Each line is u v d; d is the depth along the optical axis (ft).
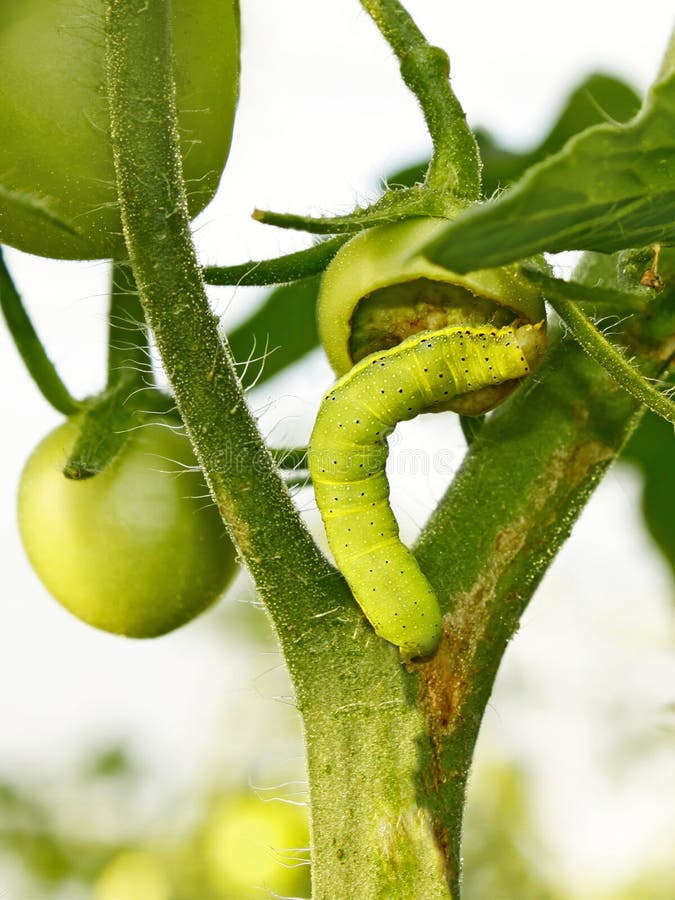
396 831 0.79
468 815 1.86
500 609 0.82
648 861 1.84
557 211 0.70
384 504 0.82
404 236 0.80
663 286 0.83
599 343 0.76
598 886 1.84
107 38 0.75
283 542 0.79
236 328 1.11
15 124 0.80
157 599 0.94
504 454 0.84
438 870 0.78
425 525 0.84
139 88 0.75
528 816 1.86
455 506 0.84
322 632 0.80
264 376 1.12
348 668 0.80
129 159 0.75
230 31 0.83
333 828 0.79
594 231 0.72
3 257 0.90
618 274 0.84
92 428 0.90
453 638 0.81
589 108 1.13
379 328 0.84
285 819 1.37
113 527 0.92
